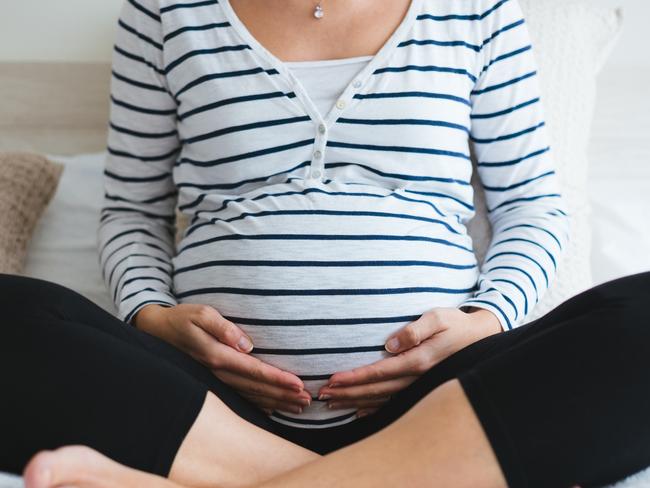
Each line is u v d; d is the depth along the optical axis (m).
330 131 1.01
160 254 1.13
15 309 0.78
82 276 1.34
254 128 1.02
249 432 0.80
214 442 0.77
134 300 1.03
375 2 1.02
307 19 1.01
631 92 1.61
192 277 1.02
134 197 1.17
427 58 1.02
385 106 1.00
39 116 1.59
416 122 1.00
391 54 1.01
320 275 0.93
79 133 1.60
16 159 1.38
